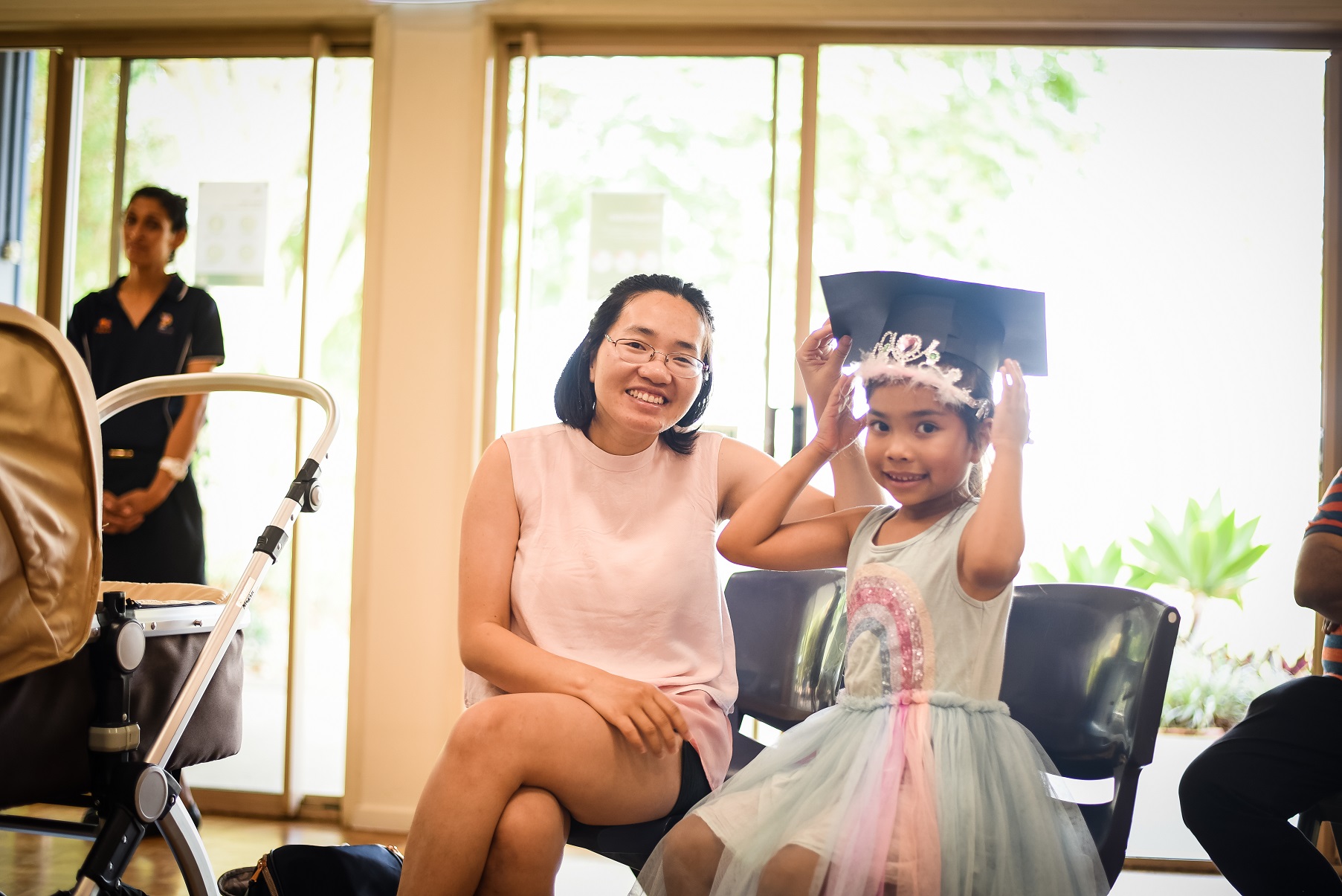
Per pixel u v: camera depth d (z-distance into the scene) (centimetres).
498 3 299
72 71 315
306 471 171
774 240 300
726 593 187
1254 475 288
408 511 295
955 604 132
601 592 145
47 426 124
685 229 303
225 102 313
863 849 116
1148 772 283
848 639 140
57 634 124
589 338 154
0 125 316
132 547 296
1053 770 129
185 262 311
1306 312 289
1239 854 164
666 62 306
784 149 301
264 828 287
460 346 297
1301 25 284
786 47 301
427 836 121
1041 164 296
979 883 117
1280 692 170
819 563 151
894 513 147
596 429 156
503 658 138
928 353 137
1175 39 292
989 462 146
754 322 299
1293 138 291
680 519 153
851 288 146
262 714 302
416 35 303
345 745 296
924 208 298
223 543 302
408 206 300
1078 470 291
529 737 124
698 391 156
